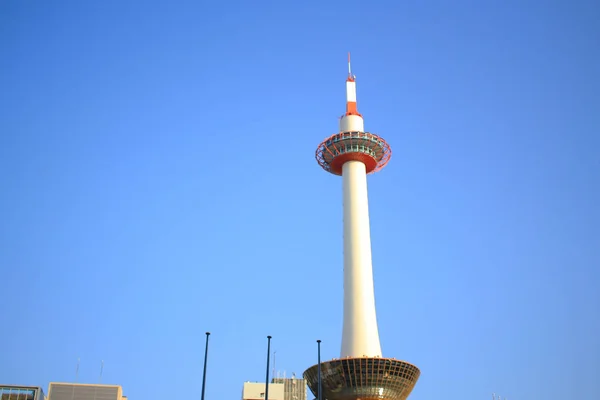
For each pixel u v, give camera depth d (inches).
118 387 6806.1
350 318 6067.9
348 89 7263.8
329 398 5802.2
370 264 6338.6
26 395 6048.2
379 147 6830.7
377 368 5605.3
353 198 6599.4
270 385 7450.8
